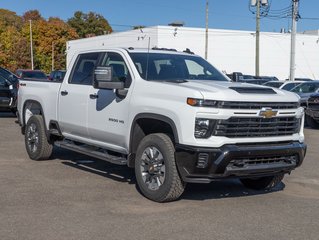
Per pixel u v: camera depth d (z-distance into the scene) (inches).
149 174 269.0
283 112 265.6
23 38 3535.9
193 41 2185.0
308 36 2402.8
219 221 236.5
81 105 322.3
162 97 262.1
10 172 336.2
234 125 249.6
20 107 404.5
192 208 257.6
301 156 276.7
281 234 219.9
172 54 316.8
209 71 320.8
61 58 3651.6
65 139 360.2
